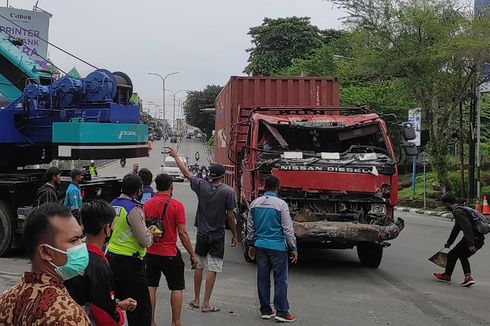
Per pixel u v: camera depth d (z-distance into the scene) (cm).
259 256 650
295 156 941
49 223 229
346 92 3588
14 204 1011
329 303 736
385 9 2236
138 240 481
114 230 485
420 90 2331
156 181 584
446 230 1623
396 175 926
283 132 1010
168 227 573
